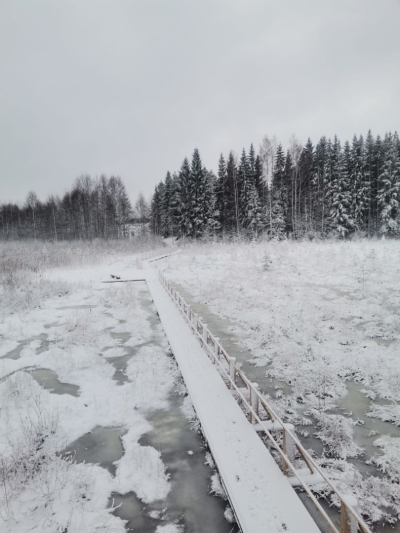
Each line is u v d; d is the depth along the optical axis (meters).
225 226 54.28
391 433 6.44
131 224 90.00
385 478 5.22
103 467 5.70
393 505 4.69
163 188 69.12
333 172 44.94
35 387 8.66
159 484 5.27
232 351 10.71
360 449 5.95
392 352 9.95
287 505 4.41
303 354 10.08
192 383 8.17
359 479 5.14
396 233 42.41
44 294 19.03
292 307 15.04
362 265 21.14
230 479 4.91
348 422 6.79
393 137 50.34
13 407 7.67
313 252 27.61
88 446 6.31
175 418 7.21
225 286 20.56
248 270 24.39
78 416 7.34
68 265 30.83
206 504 4.86
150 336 12.73
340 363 9.40
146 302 18.47
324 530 4.33
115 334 13.05
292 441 4.98
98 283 23.50
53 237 64.69
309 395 7.85
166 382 8.86
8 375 9.48
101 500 4.95
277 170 50.62
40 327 13.95
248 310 15.13
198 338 11.73
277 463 5.57
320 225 45.72
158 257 40.41
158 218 73.56
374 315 13.34
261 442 5.77
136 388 8.54
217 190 56.00
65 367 9.80
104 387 8.71
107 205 69.44
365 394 7.89
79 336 12.38
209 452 6.03
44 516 4.61
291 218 47.62
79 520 4.57
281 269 23.45
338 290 17.45
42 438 6.52
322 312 13.93
